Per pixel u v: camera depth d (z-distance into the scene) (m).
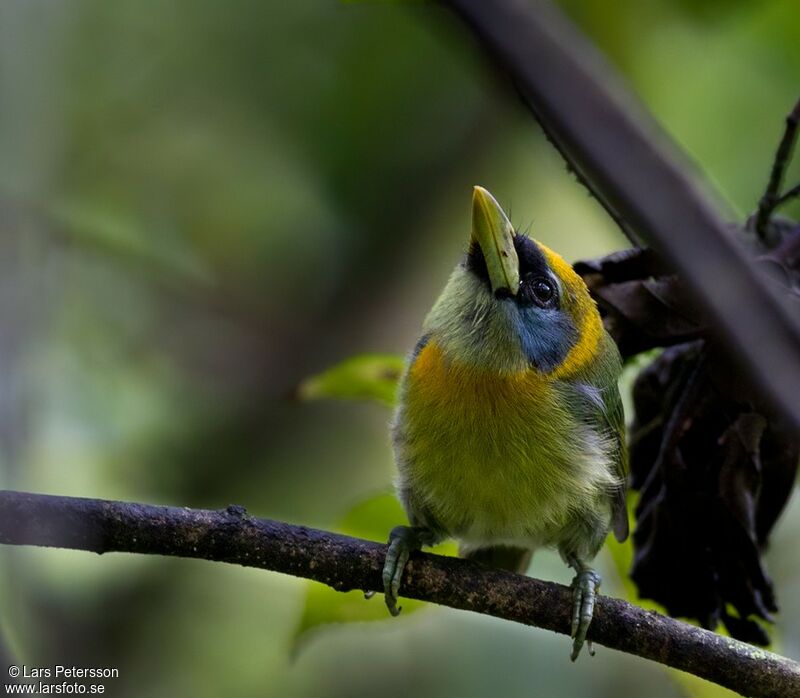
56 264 11.05
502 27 3.40
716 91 11.86
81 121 12.55
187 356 12.80
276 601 11.39
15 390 9.41
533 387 7.63
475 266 7.82
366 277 13.72
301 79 13.89
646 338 8.24
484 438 7.56
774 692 6.61
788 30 11.25
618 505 8.11
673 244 3.22
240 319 13.16
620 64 11.09
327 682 11.36
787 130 7.72
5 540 6.06
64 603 10.23
